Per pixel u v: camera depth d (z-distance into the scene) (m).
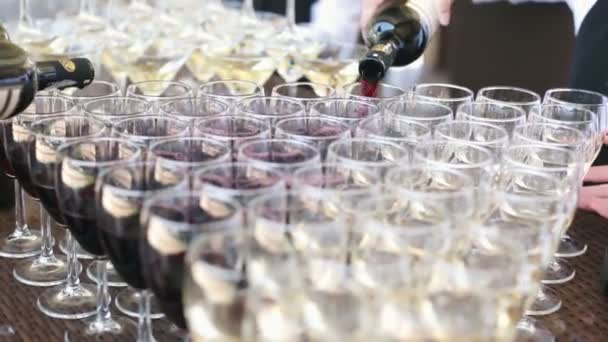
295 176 1.05
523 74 3.53
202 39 2.18
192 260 0.86
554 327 1.27
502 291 0.86
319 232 0.91
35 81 1.32
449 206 1.02
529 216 1.09
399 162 1.14
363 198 1.01
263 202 0.96
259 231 0.90
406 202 1.02
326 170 1.10
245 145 1.16
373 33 1.87
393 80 2.31
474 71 3.54
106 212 1.07
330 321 0.81
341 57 2.07
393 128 1.35
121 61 1.99
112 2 2.54
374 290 0.83
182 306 1.02
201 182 1.00
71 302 1.32
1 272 1.42
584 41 2.33
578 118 1.54
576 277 1.43
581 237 1.58
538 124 1.39
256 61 2.01
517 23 3.47
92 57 1.97
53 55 1.89
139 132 1.26
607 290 1.37
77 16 2.39
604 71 2.29
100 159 1.17
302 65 2.03
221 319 0.86
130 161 1.07
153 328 1.25
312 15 2.92
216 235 0.88
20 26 2.09
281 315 0.82
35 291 1.36
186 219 0.99
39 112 1.41
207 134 1.22
